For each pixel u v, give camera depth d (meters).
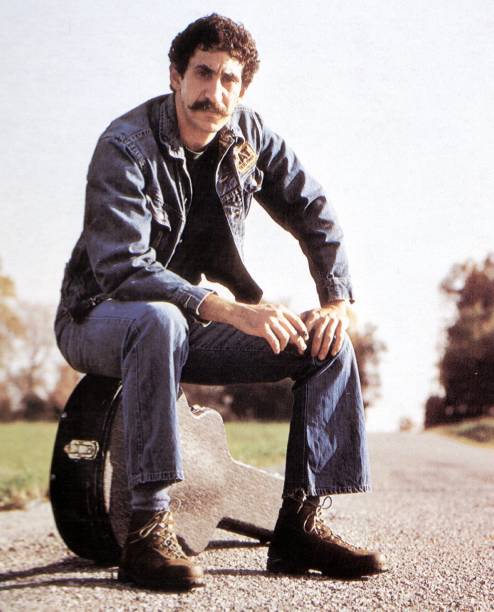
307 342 2.75
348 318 3.03
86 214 2.70
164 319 2.44
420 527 4.15
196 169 2.91
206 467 3.00
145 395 2.41
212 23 2.71
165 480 2.39
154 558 2.37
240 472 3.17
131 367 2.44
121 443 2.73
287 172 3.12
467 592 2.54
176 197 2.78
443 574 2.82
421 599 2.43
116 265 2.60
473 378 39.53
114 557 2.77
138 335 2.46
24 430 26.89
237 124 2.97
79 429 2.72
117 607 2.14
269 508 3.31
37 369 40.34
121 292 2.59
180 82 2.78
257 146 3.04
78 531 2.73
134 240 2.63
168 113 2.78
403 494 6.10
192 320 2.80
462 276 39.75
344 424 2.76
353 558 2.62
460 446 18.44
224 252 3.02
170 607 2.17
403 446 17.14
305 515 2.72
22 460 11.83
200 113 2.71
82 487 2.68
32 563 3.03
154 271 2.60
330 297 3.07
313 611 2.22
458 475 8.43
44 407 40.50
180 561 2.35
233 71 2.74
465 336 39.91
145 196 2.72
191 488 2.95
